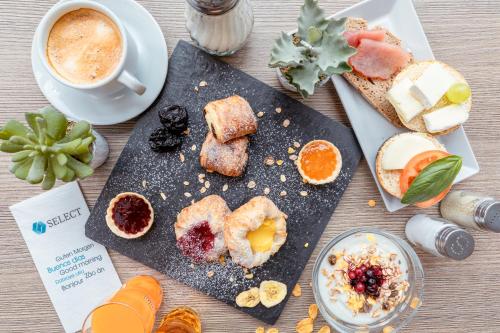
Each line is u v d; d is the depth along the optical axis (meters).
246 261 0.68
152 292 0.69
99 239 0.72
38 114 0.61
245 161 0.71
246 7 0.65
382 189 0.71
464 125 0.74
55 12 0.62
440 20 0.73
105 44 0.64
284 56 0.63
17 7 0.70
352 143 0.72
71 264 0.72
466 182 0.74
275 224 0.69
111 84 0.64
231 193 0.72
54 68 0.63
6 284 0.72
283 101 0.72
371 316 0.72
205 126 0.72
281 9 0.71
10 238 0.72
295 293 0.73
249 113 0.68
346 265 0.71
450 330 0.74
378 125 0.73
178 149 0.72
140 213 0.70
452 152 0.73
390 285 0.72
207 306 0.73
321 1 0.72
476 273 0.74
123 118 0.69
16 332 0.72
